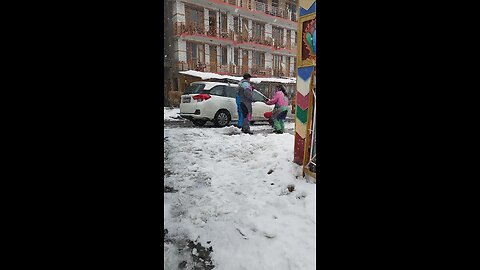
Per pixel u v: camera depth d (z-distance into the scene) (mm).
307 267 2012
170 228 2582
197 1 19672
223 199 3221
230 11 21391
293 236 2406
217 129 7777
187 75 16547
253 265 2066
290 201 3074
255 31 23375
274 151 4820
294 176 3678
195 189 3545
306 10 3521
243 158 4816
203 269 2037
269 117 6852
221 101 8438
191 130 7535
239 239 2400
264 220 2701
